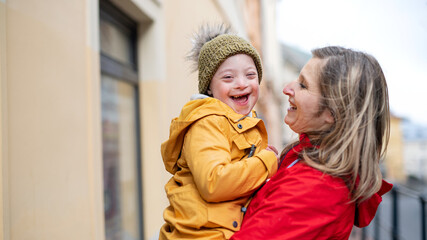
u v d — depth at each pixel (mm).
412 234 7809
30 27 1610
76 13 1982
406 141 36000
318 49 1261
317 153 1143
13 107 1484
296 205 1018
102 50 2592
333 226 1056
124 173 2943
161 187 3166
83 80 2029
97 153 2135
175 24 3742
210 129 1183
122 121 2941
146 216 3131
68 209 1826
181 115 1298
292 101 1271
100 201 2150
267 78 12602
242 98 1393
